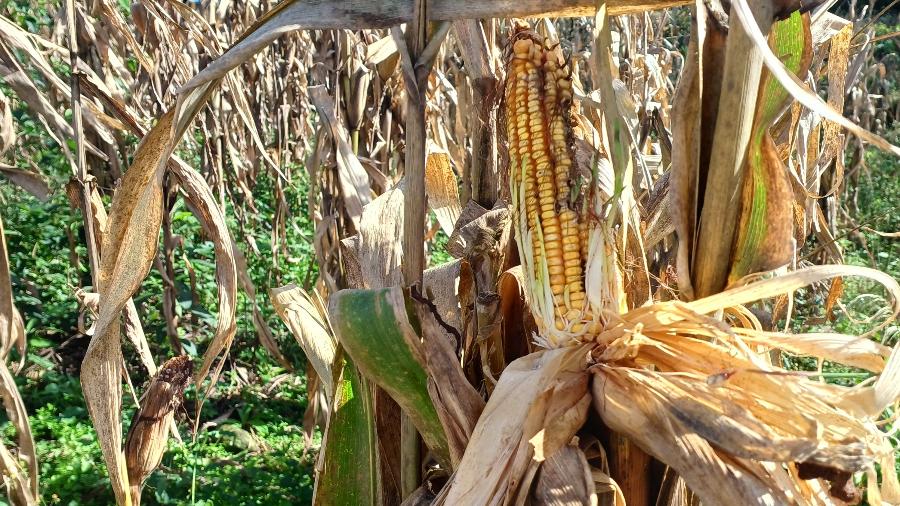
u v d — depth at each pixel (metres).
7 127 3.36
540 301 1.96
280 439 6.20
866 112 9.11
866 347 1.74
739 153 1.76
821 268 1.75
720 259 1.84
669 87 5.70
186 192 2.69
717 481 1.65
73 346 7.14
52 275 7.23
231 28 7.28
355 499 2.42
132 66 6.94
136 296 6.69
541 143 1.94
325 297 4.75
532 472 1.77
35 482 2.93
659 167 3.31
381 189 5.00
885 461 1.75
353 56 4.82
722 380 1.62
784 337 1.81
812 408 1.69
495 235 2.26
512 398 1.86
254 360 7.48
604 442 1.98
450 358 2.02
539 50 1.96
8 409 2.88
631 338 1.82
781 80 1.52
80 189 3.06
